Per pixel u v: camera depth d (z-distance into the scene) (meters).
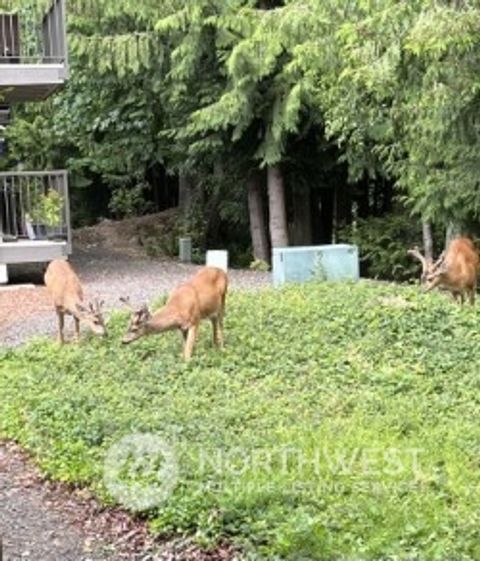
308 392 7.89
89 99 19.86
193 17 16.02
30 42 16.42
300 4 13.70
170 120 18.69
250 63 15.58
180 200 24.28
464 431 6.79
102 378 8.42
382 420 7.03
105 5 16.73
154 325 8.86
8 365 9.18
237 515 5.15
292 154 17.81
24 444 6.91
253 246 19.52
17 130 22.45
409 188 14.48
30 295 13.76
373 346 9.12
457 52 10.00
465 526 5.04
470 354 8.82
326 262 13.88
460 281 10.84
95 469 6.02
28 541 5.37
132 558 5.06
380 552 4.63
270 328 10.05
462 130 11.21
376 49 10.27
